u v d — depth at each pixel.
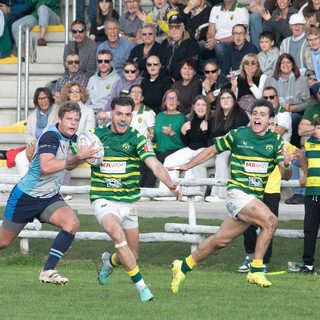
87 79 50.88
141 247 38.50
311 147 34.03
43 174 27.30
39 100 47.34
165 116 45.31
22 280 31.03
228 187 28.70
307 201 33.97
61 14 60.34
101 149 26.67
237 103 42.94
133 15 53.56
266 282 28.95
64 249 27.58
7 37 57.16
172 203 42.75
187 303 26.16
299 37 47.19
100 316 23.72
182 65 46.19
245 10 50.62
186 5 52.84
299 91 44.62
